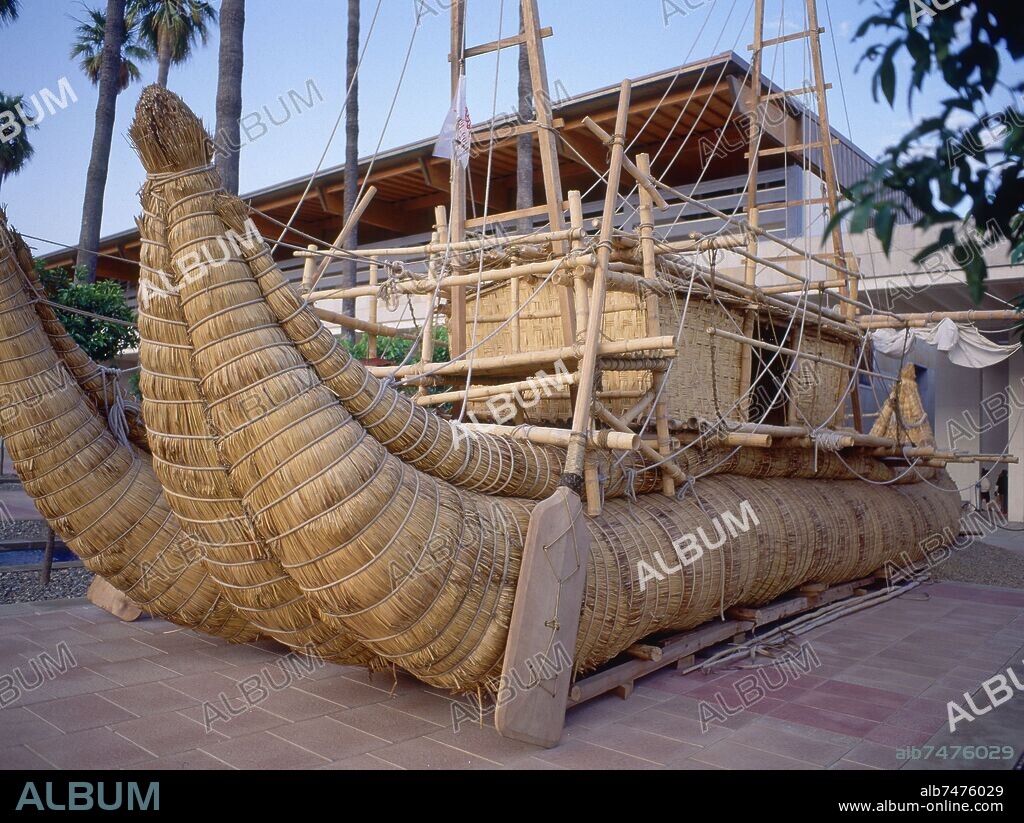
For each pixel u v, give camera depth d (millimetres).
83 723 4844
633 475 6023
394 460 4504
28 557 10305
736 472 7797
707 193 16531
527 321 7617
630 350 5516
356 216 7250
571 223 5996
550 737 4664
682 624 6293
